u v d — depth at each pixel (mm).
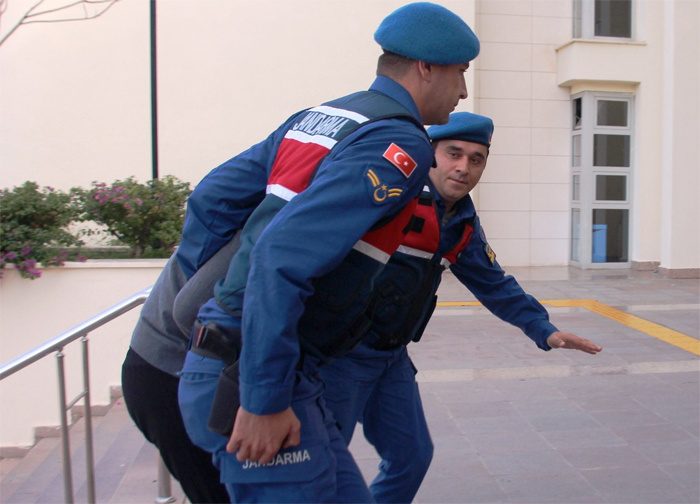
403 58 1703
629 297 8172
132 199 6098
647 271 10258
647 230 10266
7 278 5398
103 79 8852
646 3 10000
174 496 3090
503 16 10273
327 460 1565
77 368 5438
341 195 1410
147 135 8953
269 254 1363
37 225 5805
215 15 8930
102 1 7750
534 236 10656
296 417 1497
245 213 1738
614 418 4055
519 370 5098
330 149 1546
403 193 1484
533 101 10438
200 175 9047
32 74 8781
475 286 2566
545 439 3746
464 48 1685
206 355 1574
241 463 1514
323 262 1377
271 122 9094
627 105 10281
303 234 1374
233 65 9008
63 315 5457
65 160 8891
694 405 4266
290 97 9102
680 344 5852
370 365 2100
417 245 2039
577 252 10570
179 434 1872
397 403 2248
